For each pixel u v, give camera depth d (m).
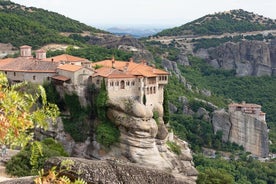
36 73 111.06
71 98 108.38
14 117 15.70
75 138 106.94
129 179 30.67
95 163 30.53
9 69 113.38
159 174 31.89
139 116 103.69
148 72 115.06
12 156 65.81
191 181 35.12
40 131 106.00
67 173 29.17
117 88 106.25
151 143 104.94
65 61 128.12
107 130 104.69
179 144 124.00
